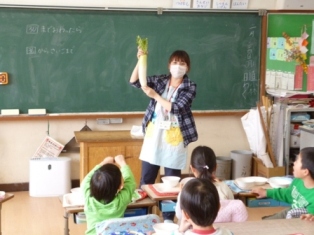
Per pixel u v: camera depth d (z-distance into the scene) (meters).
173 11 5.45
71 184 5.52
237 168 5.66
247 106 5.77
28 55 5.23
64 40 5.29
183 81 3.96
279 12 5.68
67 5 5.25
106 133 5.05
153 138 4.03
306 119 5.64
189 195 2.11
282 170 5.52
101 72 5.41
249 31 5.66
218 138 5.82
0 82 5.18
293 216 2.94
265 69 5.72
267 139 5.52
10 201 5.11
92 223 2.88
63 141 5.49
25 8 5.16
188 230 2.18
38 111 5.30
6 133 5.36
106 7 5.29
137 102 5.52
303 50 5.77
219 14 5.57
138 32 5.42
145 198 3.22
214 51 5.62
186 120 4.00
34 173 5.22
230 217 2.84
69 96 5.38
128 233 2.59
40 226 4.46
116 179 2.87
